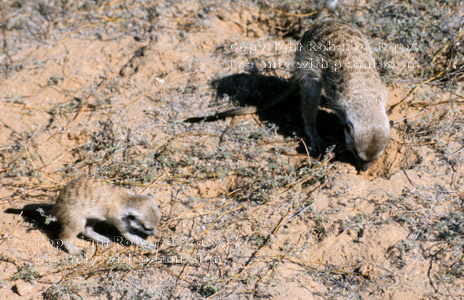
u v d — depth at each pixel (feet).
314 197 26.53
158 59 35.42
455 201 25.17
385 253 23.84
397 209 25.14
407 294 22.48
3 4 41.75
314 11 37.81
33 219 27.02
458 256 23.15
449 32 34.01
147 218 24.76
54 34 39.50
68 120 32.86
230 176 28.45
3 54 38.42
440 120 29.40
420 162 27.37
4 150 31.48
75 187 25.17
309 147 29.37
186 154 29.66
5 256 25.21
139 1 40.09
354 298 22.72
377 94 27.55
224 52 35.96
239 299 22.89
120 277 24.40
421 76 32.24
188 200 27.43
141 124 31.81
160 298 23.31
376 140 26.45
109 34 38.40
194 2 39.04
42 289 23.93
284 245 24.85
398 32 34.91
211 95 33.35
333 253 24.35
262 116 31.89
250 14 38.37
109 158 30.17
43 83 35.55
